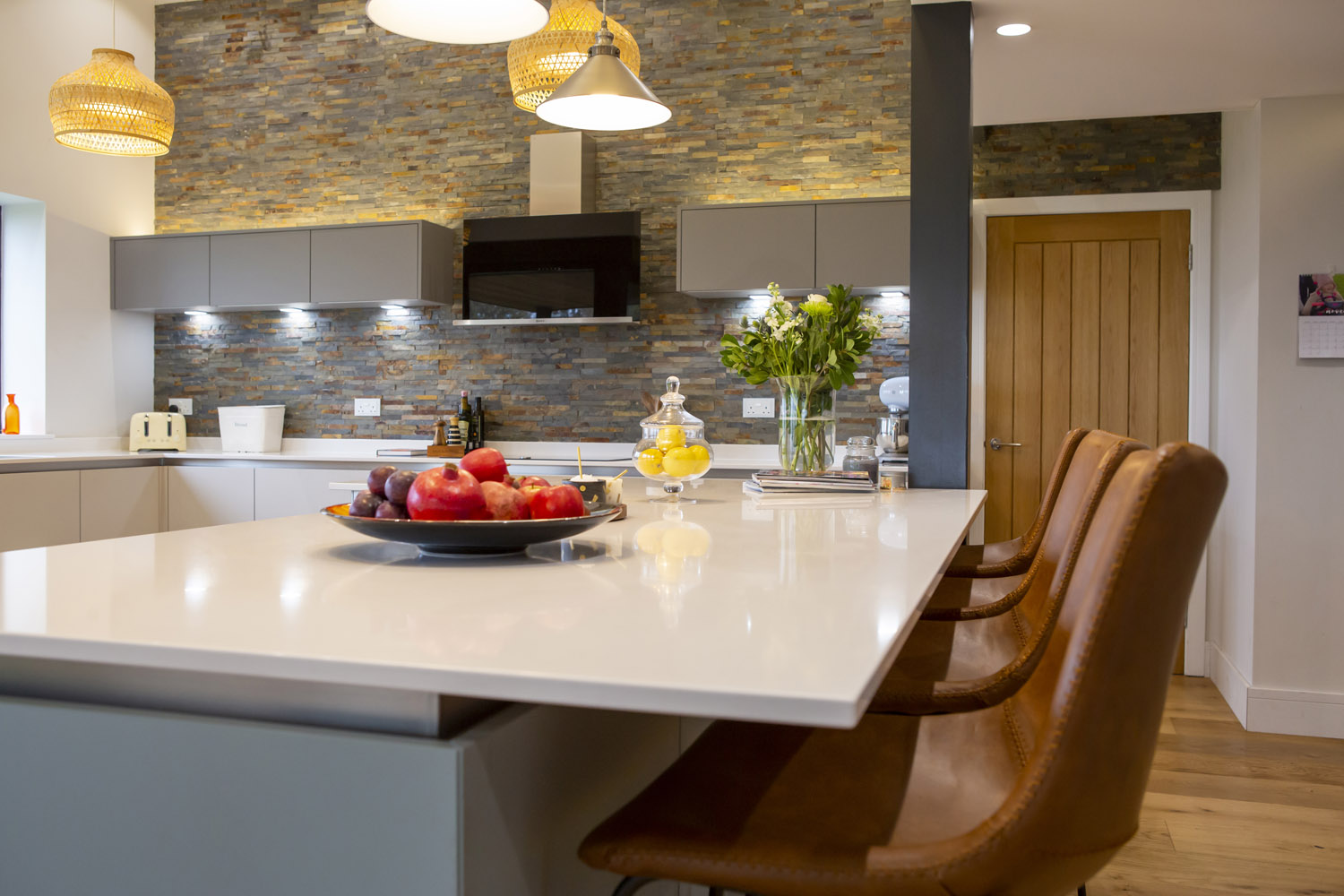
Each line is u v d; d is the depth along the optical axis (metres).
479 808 0.85
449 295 5.22
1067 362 4.64
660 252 4.99
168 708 0.94
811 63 4.82
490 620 0.93
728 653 0.79
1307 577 3.75
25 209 5.13
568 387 5.12
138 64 5.70
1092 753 0.82
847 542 1.60
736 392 4.90
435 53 5.34
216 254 5.25
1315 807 3.00
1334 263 3.71
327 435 5.48
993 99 4.00
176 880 0.90
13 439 4.89
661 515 2.08
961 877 0.84
